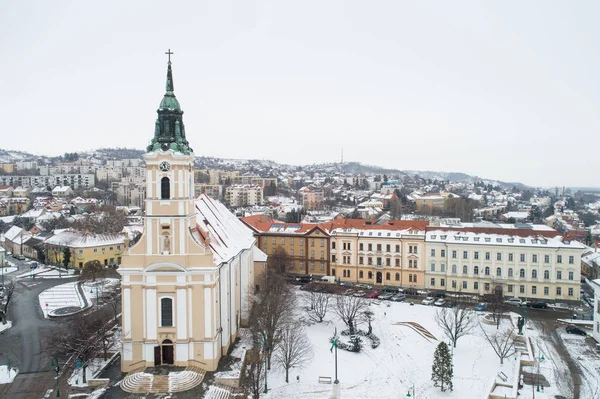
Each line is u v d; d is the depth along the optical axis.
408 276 118.94
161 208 66.31
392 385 65.69
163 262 65.94
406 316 94.12
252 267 101.56
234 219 101.88
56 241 149.75
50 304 103.69
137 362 67.19
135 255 66.56
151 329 66.88
